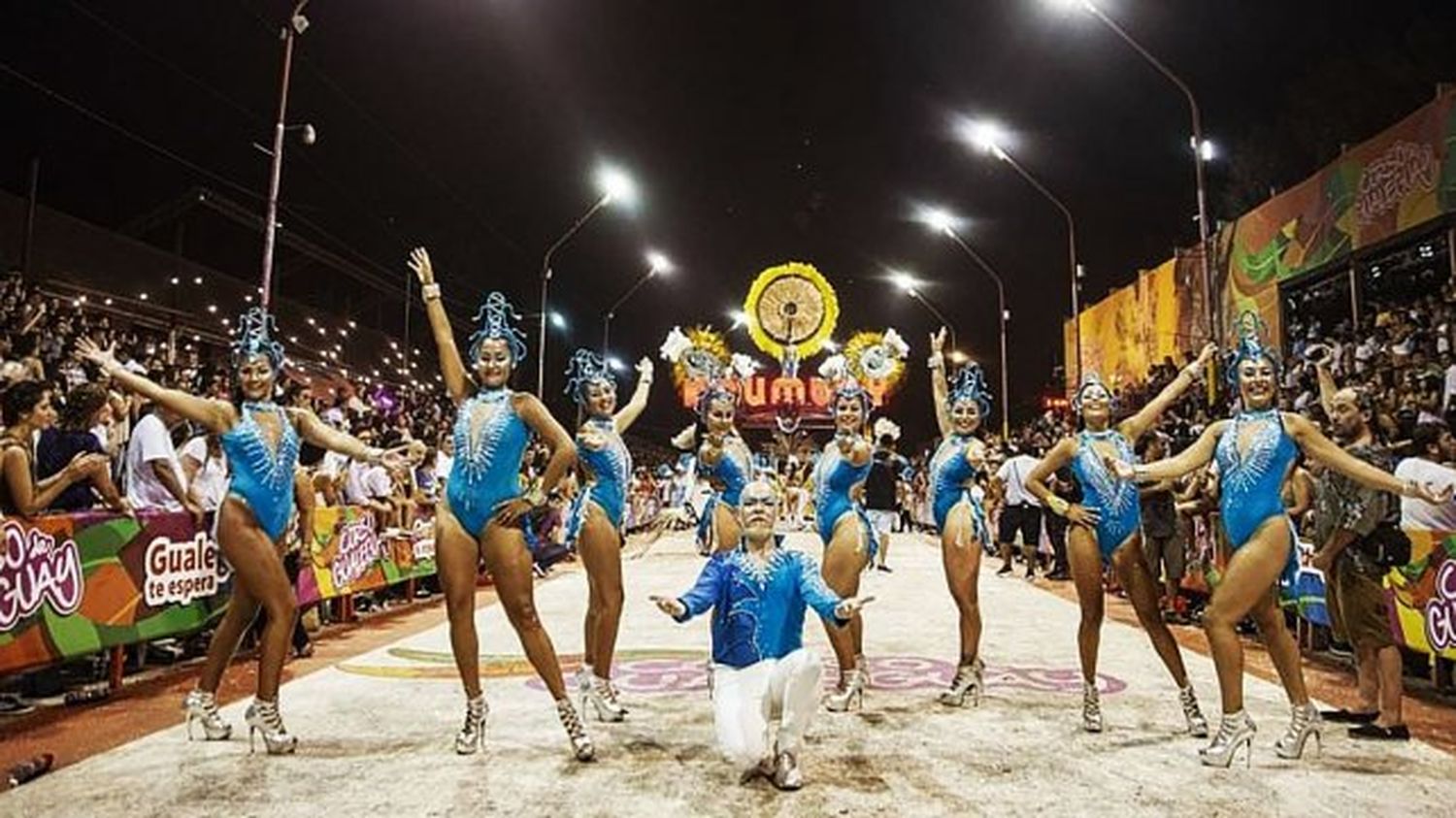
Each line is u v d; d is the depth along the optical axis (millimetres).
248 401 5641
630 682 7301
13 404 6293
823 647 8977
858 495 6680
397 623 10586
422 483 13578
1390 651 5793
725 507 7207
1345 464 5168
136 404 10234
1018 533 16422
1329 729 5953
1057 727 5930
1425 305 16203
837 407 6598
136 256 24312
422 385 36875
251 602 5574
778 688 4742
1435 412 12914
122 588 7016
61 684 7227
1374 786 4777
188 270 25953
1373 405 11195
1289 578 5262
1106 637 9594
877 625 10312
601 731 5820
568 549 6461
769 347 29359
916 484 29781
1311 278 20125
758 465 7551
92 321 18922
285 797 4566
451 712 6285
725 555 5023
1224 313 23344
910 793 4629
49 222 22031
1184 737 5684
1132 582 5836
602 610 6199
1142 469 5582
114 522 6957
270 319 6133
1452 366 13586
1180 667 5801
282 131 13570
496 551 5250
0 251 20875
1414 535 7016
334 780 4816
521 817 4293
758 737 4715
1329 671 7988
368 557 10922
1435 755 5352
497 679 7391
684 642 9125
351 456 5883
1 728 6051
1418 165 17031
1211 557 10453
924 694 6902
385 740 5590
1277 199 21281
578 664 8023
